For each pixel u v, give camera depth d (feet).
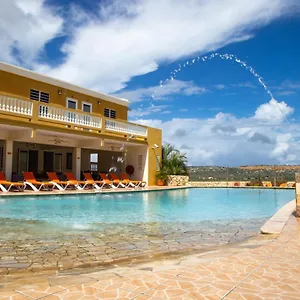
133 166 70.64
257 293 8.34
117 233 19.06
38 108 45.47
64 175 56.49
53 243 16.07
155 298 8.02
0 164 51.49
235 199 46.91
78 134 51.49
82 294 8.30
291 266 10.71
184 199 45.27
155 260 12.98
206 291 8.48
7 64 47.42
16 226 21.04
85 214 27.53
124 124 61.98
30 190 45.42
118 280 9.48
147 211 30.48
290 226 18.89
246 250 13.65
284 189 69.36
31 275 10.91
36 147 63.52
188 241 16.98
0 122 40.34
